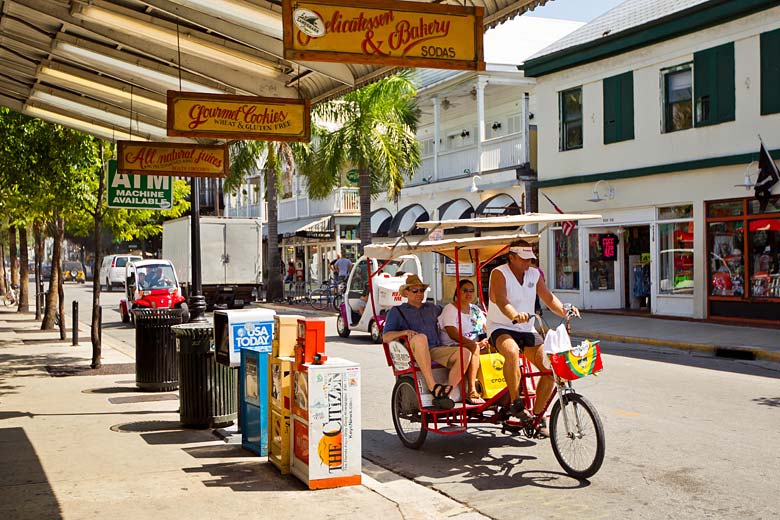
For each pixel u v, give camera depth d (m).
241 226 31.50
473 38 6.61
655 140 20.91
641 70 21.23
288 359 6.94
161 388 11.62
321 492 6.36
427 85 30.36
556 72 23.89
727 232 19.27
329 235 37.09
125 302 26.33
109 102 12.66
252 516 5.73
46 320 22.53
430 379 7.64
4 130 14.85
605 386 11.38
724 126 19.11
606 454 7.59
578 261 23.58
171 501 6.10
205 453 7.73
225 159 11.12
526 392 7.50
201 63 10.30
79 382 12.60
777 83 17.89
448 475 7.09
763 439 8.10
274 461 7.14
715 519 5.74
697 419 9.09
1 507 5.93
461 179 29.02
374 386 12.04
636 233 23.30
